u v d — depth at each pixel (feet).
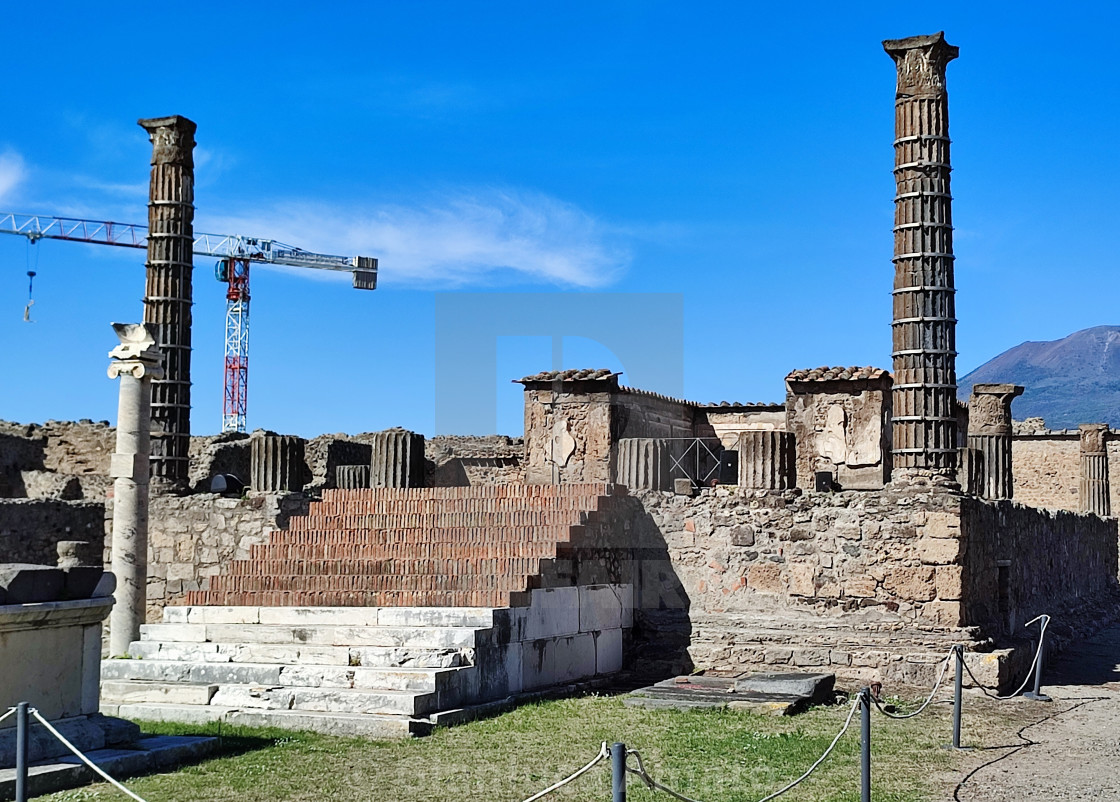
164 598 69.97
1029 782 38.45
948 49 64.18
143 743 39.70
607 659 60.90
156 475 73.61
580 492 62.75
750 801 35.04
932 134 63.72
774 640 60.95
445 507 63.57
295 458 71.82
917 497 60.34
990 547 66.64
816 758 41.14
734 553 63.67
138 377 62.08
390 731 43.57
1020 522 77.36
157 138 76.43
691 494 65.00
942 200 63.62
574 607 57.98
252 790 35.19
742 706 49.83
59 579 37.60
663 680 58.29
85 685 38.65
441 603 53.78
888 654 58.59
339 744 42.04
